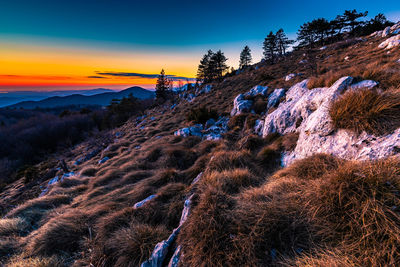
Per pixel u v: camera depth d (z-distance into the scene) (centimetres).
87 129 6334
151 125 2317
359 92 348
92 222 449
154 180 640
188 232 264
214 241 224
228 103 1989
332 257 179
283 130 654
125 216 423
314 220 221
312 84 650
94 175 1021
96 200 618
